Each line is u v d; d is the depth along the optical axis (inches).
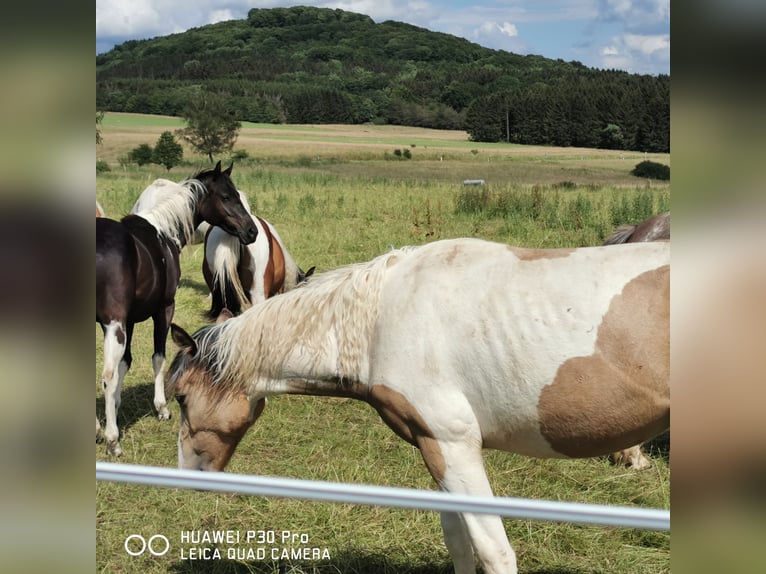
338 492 68.1
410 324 106.8
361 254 436.5
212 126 1921.8
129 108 3533.5
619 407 97.8
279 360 118.2
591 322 98.0
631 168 1903.3
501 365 101.0
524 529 146.3
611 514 65.6
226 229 265.1
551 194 761.6
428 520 151.6
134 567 138.1
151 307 205.6
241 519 155.3
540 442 105.3
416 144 2957.7
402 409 108.0
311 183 979.3
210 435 123.9
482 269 106.5
